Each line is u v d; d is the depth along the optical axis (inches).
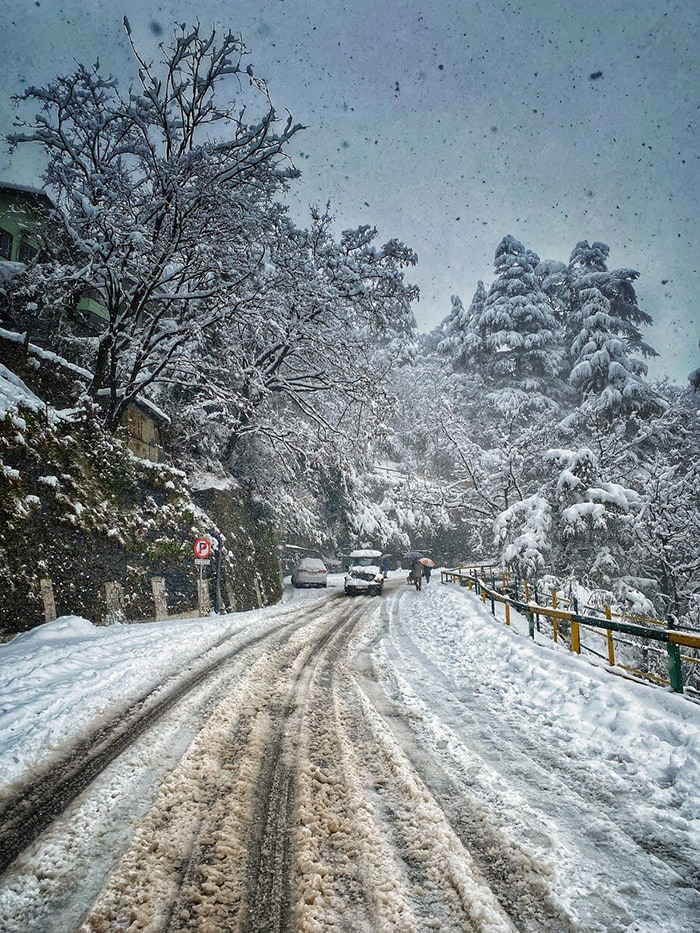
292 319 743.1
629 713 199.9
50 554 431.2
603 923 99.2
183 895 106.3
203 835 128.1
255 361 818.8
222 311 653.9
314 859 119.2
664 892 108.6
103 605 472.1
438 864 118.3
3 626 375.9
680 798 148.2
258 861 118.9
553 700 240.2
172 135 573.3
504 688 274.7
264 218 644.7
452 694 265.0
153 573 553.0
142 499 583.5
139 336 637.9
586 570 906.1
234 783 156.3
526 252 1968.5
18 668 281.1
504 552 847.1
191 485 796.0
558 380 1798.7
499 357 1807.3
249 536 869.8
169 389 884.0
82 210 512.4
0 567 384.8
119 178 577.6
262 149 607.8
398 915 101.8
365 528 1357.0
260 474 1004.6
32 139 551.2
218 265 607.2
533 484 1073.5
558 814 140.9
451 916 101.8
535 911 103.0
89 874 112.0
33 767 164.2
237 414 868.0
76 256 637.9
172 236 591.5
